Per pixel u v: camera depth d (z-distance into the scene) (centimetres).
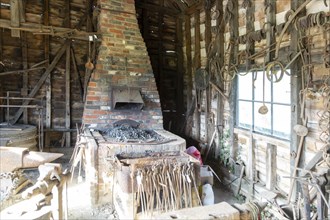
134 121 428
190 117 562
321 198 247
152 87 447
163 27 584
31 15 484
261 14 353
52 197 202
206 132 494
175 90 600
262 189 343
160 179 260
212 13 473
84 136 365
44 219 178
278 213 303
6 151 210
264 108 327
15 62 480
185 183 270
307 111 285
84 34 428
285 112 320
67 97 520
